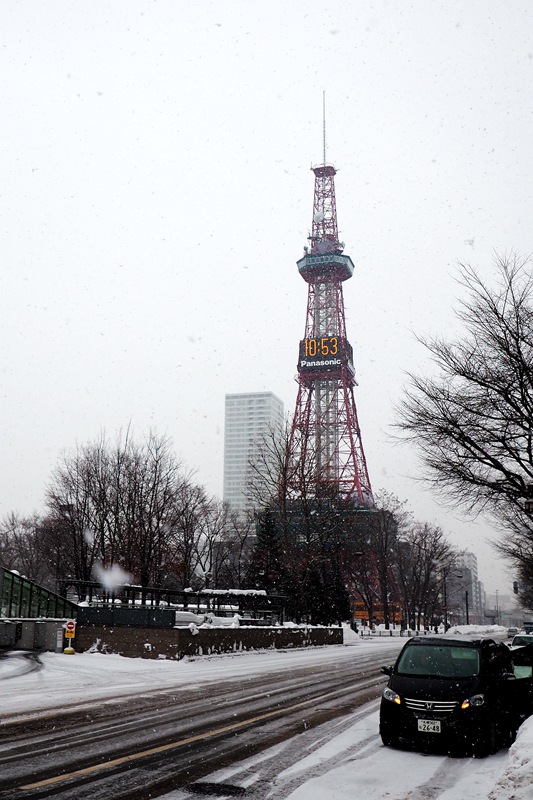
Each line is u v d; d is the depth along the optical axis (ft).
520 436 58.08
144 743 34.42
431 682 35.53
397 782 28.27
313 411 346.33
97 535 170.09
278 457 168.76
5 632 93.04
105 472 175.11
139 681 62.13
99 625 88.22
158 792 25.95
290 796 25.93
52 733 36.22
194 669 75.61
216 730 38.55
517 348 56.90
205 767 30.04
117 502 165.37
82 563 167.63
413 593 278.05
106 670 70.95
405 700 34.68
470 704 33.91
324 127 435.12
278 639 112.27
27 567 270.05
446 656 38.09
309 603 176.65
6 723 38.81
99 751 32.32
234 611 129.90
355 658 100.37
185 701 49.85
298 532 173.99
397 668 38.06
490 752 33.78
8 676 63.16
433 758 32.91
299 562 172.96
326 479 185.37
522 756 24.88
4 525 274.57
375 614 378.12
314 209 418.51
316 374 356.79
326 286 396.78
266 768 30.22
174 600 183.73
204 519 239.09
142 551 160.86
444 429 58.59
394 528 255.29
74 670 69.87
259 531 184.96
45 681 59.98
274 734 37.93
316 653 111.34
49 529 193.16
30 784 26.37
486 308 59.88
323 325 384.88
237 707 47.60
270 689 58.80
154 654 84.12
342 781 28.25
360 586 296.10
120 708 45.52
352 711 47.14
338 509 180.55
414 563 284.61
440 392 60.44
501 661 40.93
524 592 288.71
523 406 57.72
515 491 60.13
